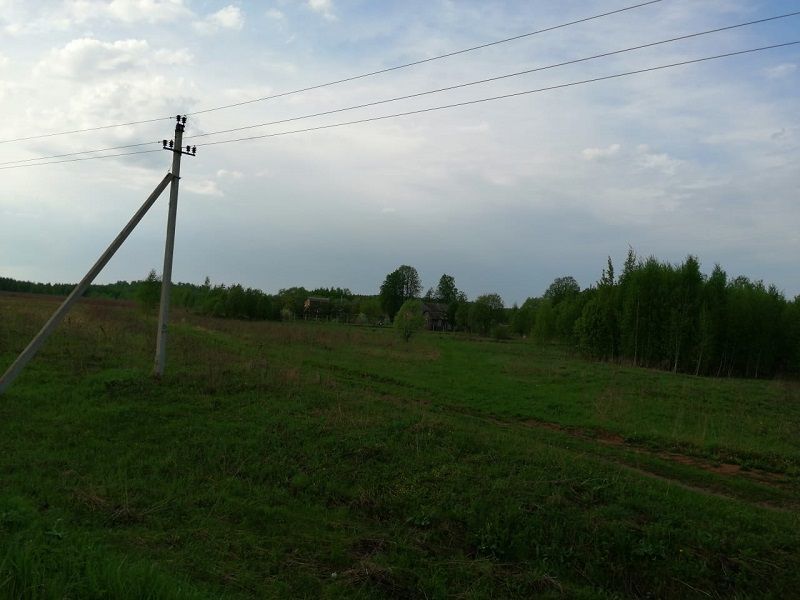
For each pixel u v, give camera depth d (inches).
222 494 349.1
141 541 273.0
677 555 301.1
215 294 3006.9
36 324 933.8
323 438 443.2
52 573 186.2
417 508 343.9
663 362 1358.3
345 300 3949.3
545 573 289.7
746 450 530.3
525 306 3112.7
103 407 503.2
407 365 1090.1
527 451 425.4
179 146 607.8
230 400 545.0
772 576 287.3
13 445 403.5
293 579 262.1
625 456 501.0
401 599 264.7
